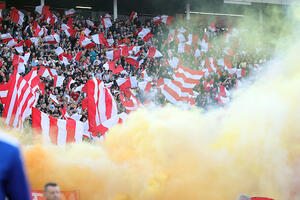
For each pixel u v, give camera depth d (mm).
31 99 21562
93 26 48344
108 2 55688
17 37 41719
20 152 3689
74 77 36375
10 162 3582
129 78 32438
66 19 49438
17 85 20953
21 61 34781
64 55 39469
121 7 57906
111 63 36219
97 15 58781
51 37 40875
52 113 29500
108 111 22391
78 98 33156
